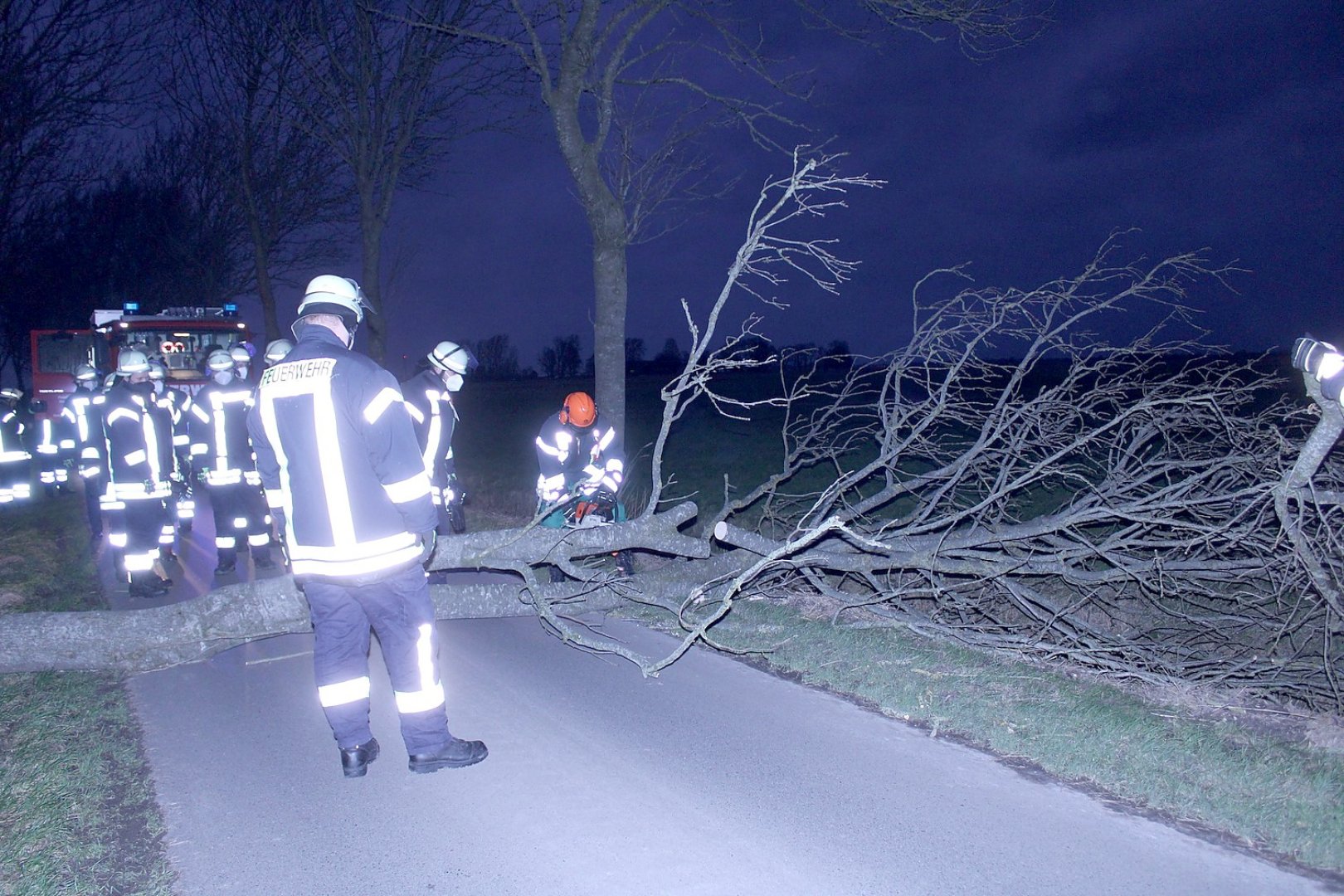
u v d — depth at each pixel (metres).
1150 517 6.04
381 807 4.06
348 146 16.16
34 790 4.17
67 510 12.98
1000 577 6.30
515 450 19.55
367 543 4.08
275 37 16.72
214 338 16.89
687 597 6.36
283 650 6.22
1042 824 3.82
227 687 5.53
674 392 6.40
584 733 4.79
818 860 3.59
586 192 9.12
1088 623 6.12
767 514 7.77
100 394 8.64
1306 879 3.41
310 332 4.25
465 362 6.82
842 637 6.13
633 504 11.02
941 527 7.71
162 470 7.75
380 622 4.23
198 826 3.90
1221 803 3.87
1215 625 6.28
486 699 5.28
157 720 5.02
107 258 32.78
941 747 4.57
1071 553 6.25
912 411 7.07
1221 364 6.70
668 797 4.11
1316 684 5.53
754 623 6.52
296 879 3.52
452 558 5.99
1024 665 5.62
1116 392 6.70
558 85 9.00
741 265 6.22
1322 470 5.83
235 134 20.73
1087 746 4.41
